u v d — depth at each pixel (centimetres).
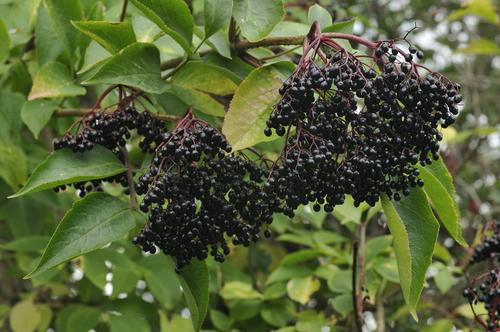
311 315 110
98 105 82
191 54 82
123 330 110
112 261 108
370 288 105
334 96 72
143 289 136
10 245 106
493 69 187
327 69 72
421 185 75
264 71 76
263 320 115
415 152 75
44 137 120
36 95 89
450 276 108
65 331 111
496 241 102
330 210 75
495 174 171
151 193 73
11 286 131
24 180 102
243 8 81
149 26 88
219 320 110
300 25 90
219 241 76
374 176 73
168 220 74
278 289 111
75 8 91
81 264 108
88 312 111
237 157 76
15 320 113
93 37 82
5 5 105
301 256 109
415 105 73
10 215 110
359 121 73
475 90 163
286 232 128
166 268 112
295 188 73
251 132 75
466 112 170
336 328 109
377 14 168
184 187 74
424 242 77
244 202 75
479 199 156
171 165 75
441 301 124
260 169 76
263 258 133
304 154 72
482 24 186
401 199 78
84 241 76
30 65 103
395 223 75
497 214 155
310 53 76
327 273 109
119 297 112
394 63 73
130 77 80
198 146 73
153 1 81
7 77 103
